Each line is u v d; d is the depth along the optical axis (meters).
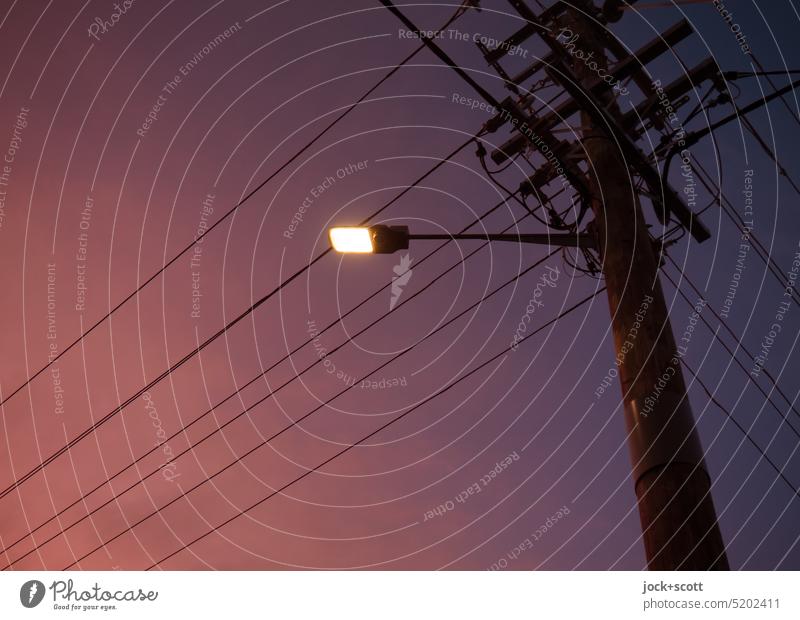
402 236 7.14
